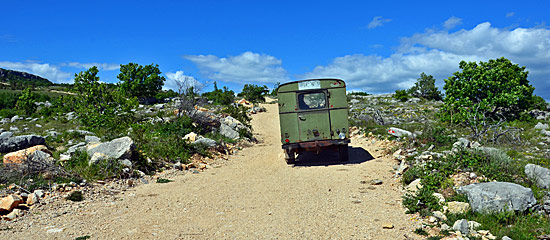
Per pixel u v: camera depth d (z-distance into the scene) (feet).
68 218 24.76
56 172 32.68
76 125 84.33
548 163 32.32
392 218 23.93
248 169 44.42
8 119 114.62
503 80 64.49
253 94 150.82
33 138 44.29
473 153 32.63
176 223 23.81
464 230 20.33
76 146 44.16
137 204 28.53
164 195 31.42
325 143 43.60
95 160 36.60
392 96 145.18
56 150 46.68
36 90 284.41
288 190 32.68
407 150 44.01
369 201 28.09
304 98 44.16
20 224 23.32
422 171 32.14
